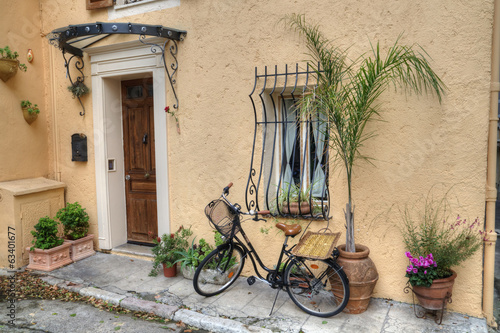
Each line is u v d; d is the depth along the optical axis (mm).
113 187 4965
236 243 3668
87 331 3125
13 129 4707
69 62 4941
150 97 4852
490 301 3139
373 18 3342
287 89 3830
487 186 3125
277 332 2955
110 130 4906
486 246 3133
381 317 3137
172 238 4258
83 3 4770
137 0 4602
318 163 3898
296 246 3275
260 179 3914
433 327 2975
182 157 4363
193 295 3654
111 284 3938
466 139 3092
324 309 3328
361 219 3512
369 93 3080
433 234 3137
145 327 3191
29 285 3988
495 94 3031
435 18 3123
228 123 4062
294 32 3662
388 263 3428
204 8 4090
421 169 3258
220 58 4047
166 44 4340
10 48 4641
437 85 3088
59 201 4996
